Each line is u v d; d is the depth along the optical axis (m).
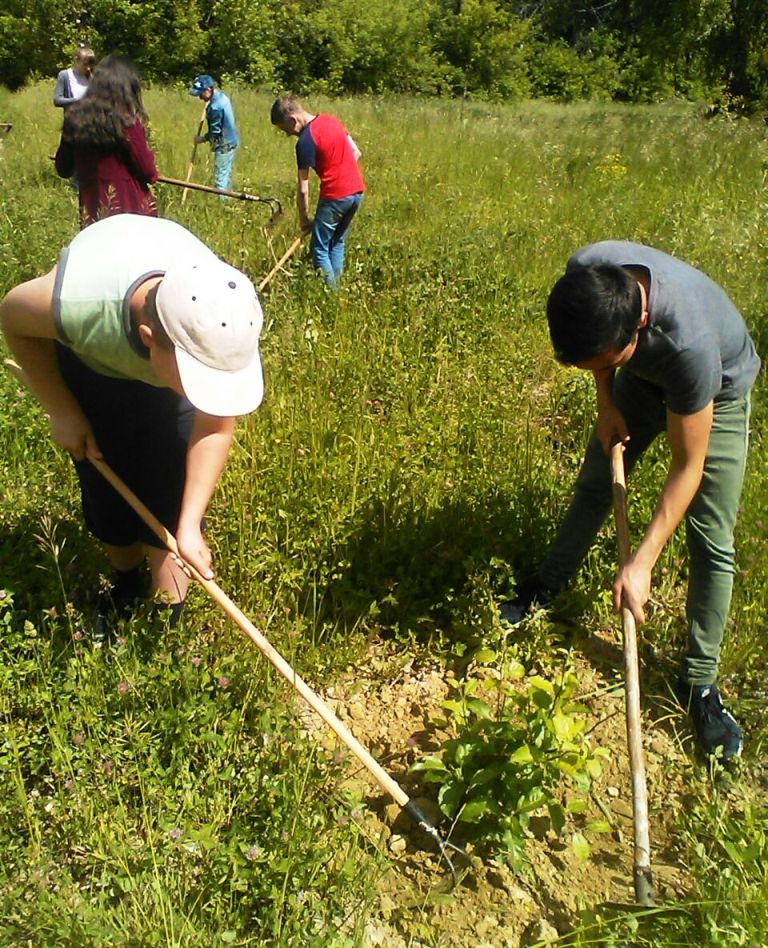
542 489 4.24
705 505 3.16
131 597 3.64
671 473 2.93
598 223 8.45
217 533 3.79
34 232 6.69
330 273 6.68
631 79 33.41
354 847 2.77
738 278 6.67
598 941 2.57
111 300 2.65
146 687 3.00
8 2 27.89
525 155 11.90
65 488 4.13
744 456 3.13
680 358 2.73
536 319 6.20
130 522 3.31
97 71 6.05
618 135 13.30
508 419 4.73
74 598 3.56
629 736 2.83
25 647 3.10
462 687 3.53
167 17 29.42
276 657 2.85
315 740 2.98
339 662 3.53
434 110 18.09
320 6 31.31
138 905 2.47
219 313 2.41
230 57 29.81
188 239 2.85
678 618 3.85
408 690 3.56
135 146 6.07
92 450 3.09
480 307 6.11
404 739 3.34
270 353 5.30
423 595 3.92
